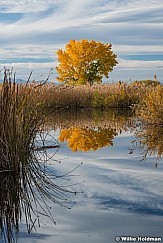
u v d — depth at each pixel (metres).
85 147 6.85
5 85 4.73
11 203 3.65
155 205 3.46
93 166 5.22
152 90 10.84
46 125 10.52
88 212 3.32
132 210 3.34
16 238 2.84
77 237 2.82
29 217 3.27
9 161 4.61
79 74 33.28
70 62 33.34
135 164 5.33
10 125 4.64
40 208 3.49
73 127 10.11
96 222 3.09
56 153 6.27
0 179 4.43
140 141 7.48
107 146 6.96
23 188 4.12
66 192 3.96
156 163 5.38
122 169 5.02
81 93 18.12
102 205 3.49
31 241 2.78
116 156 5.96
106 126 10.35
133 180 4.39
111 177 4.57
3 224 3.13
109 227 2.99
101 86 19.47
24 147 4.94
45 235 2.88
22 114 4.97
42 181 4.41
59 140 7.73
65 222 3.12
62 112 15.53
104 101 18.12
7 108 4.66
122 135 8.44
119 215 3.22
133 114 14.01
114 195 3.80
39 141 7.48
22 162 4.77
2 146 4.65
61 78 33.78
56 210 3.42
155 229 2.93
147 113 9.92
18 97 5.15
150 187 4.07
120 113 15.31
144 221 3.08
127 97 18.30
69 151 6.45
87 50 32.91
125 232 2.88
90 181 4.39
